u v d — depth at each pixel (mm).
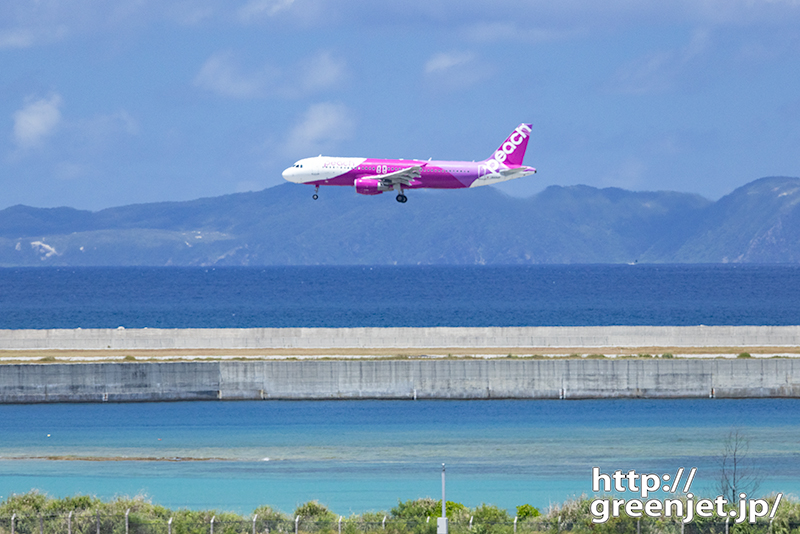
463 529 126312
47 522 125438
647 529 125000
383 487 175000
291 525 128500
